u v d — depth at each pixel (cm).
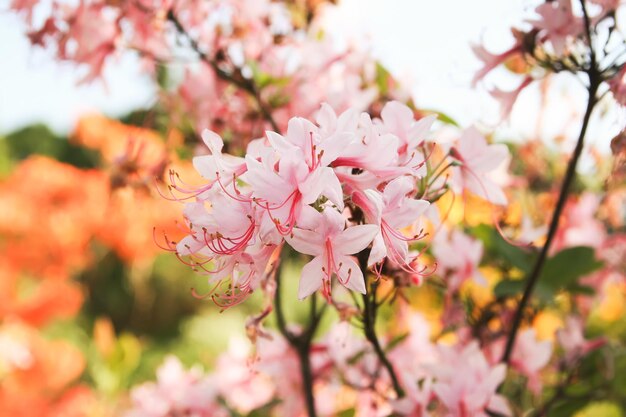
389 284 83
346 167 50
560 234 88
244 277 51
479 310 81
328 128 50
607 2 63
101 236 202
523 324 81
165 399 87
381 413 78
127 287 328
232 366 88
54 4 82
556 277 75
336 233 47
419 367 75
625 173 68
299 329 79
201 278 340
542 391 87
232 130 85
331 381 79
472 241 77
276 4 85
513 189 93
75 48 82
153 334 336
